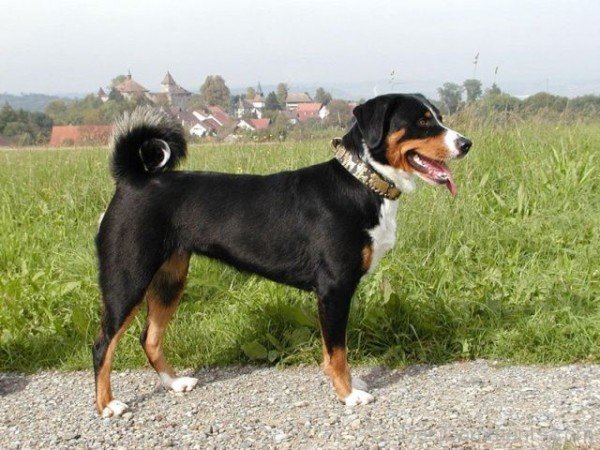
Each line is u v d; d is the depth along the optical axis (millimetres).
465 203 3775
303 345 3010
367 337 3037
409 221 3605
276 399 2754
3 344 3082
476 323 3061
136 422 2650
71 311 3221
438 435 2486
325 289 2715
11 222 4078
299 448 2480
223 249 2771
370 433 2531
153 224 2719
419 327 3031
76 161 5117
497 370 2867
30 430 2625
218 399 2771
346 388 2713
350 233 2697
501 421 2531
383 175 2701
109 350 2705
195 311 3248
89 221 4109
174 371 2887
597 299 3127
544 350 2918
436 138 2684
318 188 2732
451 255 3426
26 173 4926
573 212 3762
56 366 3031
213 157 4789
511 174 4098
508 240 3566
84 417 2688
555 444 2406
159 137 2770
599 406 2582
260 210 2746
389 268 3314
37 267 3641
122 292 2709
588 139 4559
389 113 2691
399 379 2854
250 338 3070
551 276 3291
